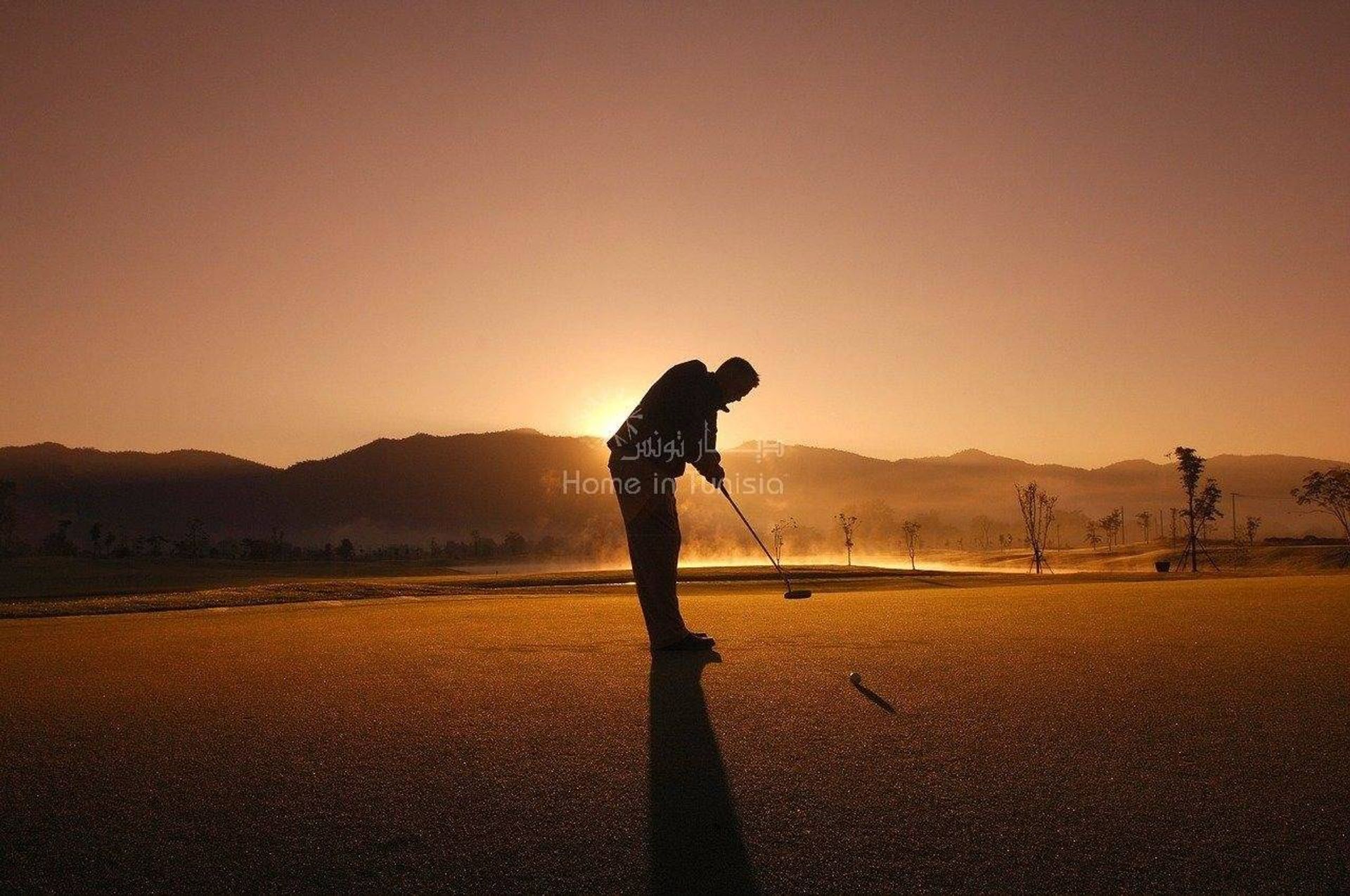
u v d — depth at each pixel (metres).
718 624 6.98
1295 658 5.12
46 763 3.17
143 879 2.23
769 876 2.22
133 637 6.99
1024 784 2.87
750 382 6.09
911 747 3.30
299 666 5.20
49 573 79.81
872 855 2.33
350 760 3.19
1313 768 3.02
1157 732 3.49
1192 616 7.22
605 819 2.59
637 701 4.11
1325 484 111.88
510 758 3.18
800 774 2.98
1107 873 2.23
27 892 2.16
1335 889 2.14
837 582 31.98
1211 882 2.18
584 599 12.25
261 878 2.24
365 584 29.55
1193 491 111.25
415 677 4.78
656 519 5.69
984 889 2.15
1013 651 5.45
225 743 3.43
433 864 2.31
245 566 119.81
